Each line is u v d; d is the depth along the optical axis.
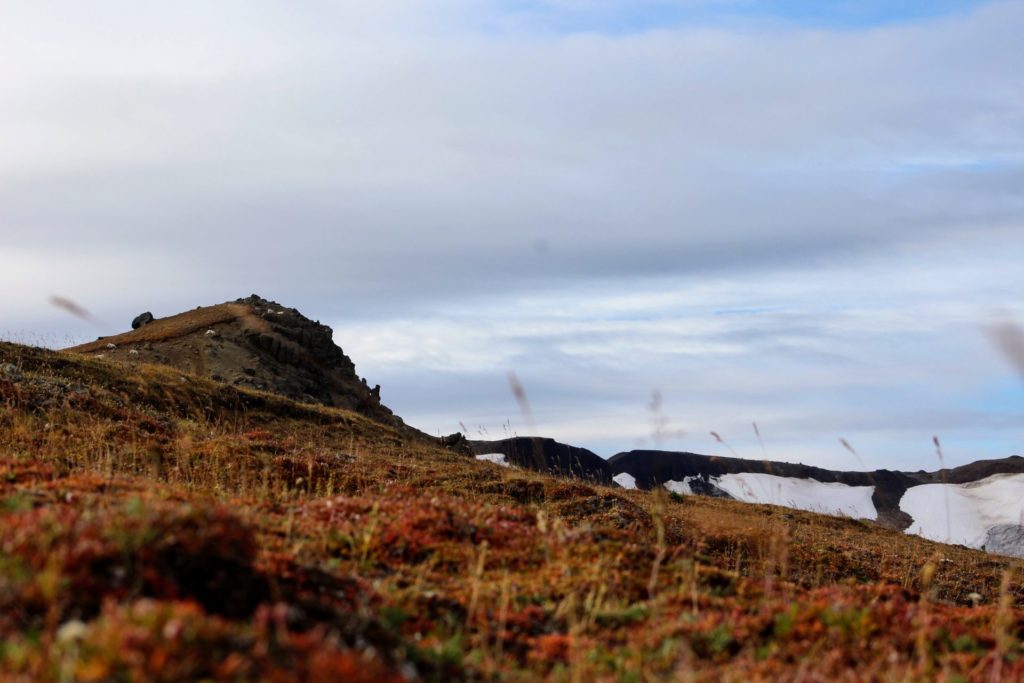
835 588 13.88
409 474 25.58
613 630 10.70
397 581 11.38
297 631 7.99
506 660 9.41
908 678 9.23
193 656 6.33
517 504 23.31
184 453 21.94
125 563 7.99
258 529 12.35
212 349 54.62
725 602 11.84
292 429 34.03
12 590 7.18
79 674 5.95
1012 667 10.59
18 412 23.28
